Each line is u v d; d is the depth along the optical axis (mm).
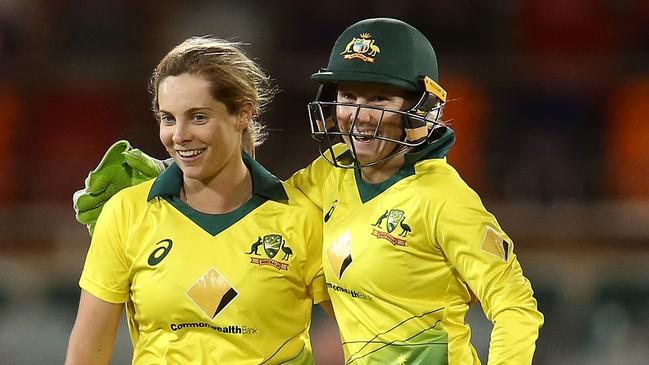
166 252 11609
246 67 11656
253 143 12383
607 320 27922
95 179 12695
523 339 10781
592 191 32812
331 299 12039
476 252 11102
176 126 11266
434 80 11969
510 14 36031
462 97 33688
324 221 12078
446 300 11609
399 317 11500
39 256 31312
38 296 30031
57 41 36281
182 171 11891
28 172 34531
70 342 11945
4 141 34781
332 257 11820
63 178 34562
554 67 34031
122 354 26062
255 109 11836
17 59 35344
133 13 36562
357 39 11688
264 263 11641
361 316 11680
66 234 31656
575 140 33375
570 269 29859
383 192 11727
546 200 32594
